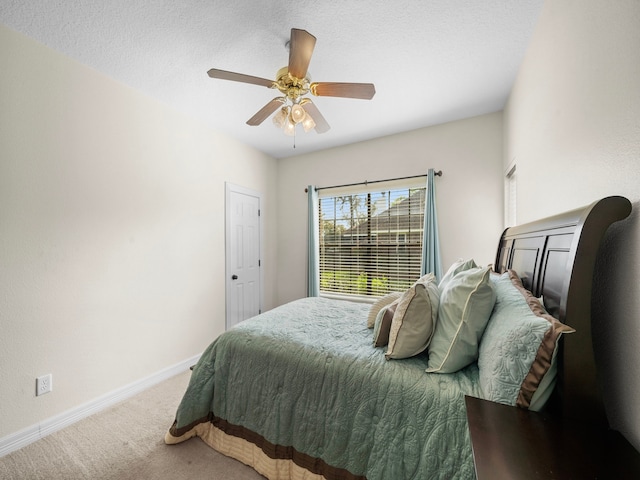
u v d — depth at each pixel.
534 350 0.82
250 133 3.21
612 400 0.83
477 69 2.02
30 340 1.67
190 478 1.39
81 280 1.92
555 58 1.33
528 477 0.58
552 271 1.04
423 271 2.92
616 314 0.82
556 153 1.32
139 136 2.31
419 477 0.96
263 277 3.82
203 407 1.62
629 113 0.78
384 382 1.12
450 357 1.10
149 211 2.39
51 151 1.77
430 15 1.54
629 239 0.77
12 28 1.60
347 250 3.61
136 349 2.27
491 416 0.79
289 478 1.32
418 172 3.05
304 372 1.32
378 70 2.04
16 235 1.62
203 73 2.07
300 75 1.56
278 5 1.47
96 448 1.60
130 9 1.48
